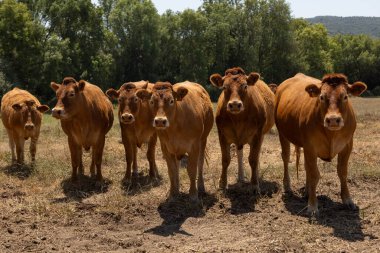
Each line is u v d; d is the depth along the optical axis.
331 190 8.73
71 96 8.94
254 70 56.69
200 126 7.98
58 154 12.40
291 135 8.05
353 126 7.19
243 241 6.36
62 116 8.80
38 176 9.92
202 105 8.53
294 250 5.98
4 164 11.36
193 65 53.19
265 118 8.76
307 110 7.27
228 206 7.92
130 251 6.10
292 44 57.53
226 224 7.13
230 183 9.48
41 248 6.24
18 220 7.30
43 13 42.81
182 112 7.64
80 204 8.05
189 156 8.01
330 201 8.12
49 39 39.41
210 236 6.61
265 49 58.25
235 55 57.16
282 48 57.38
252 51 55.84
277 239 6.35
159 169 10.90
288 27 57.28
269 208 7.85
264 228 6.87
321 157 7.39
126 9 49.88
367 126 19.23
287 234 6.57
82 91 9.25
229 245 6.21
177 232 6.83
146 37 49.34
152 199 8.32
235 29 57.19
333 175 9.76
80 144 9.44
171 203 8.01
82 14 42.81
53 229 6.99
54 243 6.43
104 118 9.71
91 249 6.21
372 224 6.95
